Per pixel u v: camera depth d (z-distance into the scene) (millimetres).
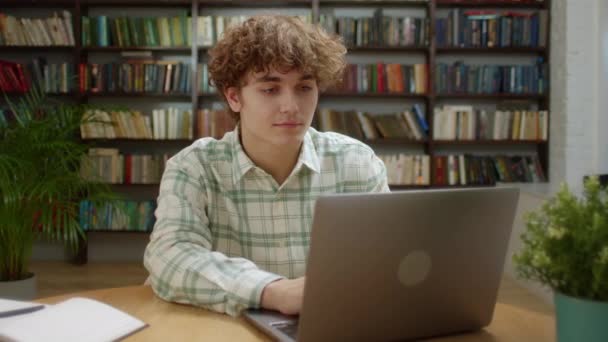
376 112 4645
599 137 4145
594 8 4172
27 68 4359
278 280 992
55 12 4395
